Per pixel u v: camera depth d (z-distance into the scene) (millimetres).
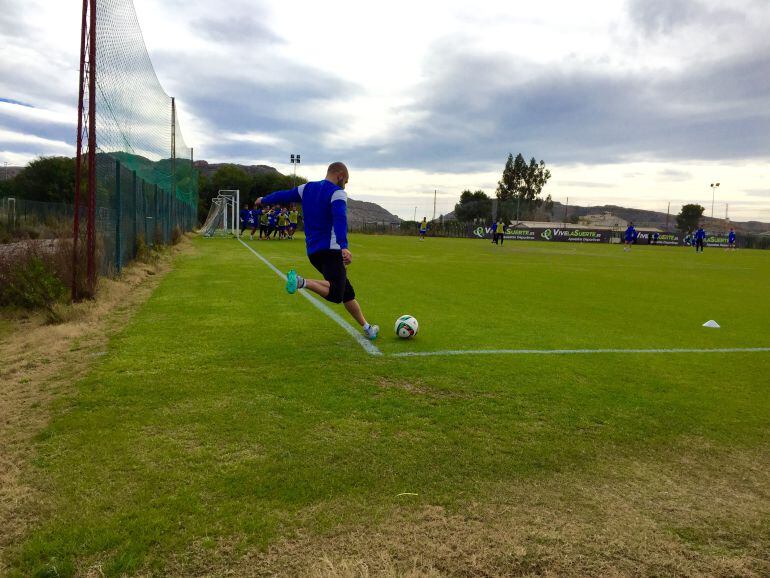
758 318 8266
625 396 4141
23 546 2092
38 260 7848
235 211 34781
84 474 2658
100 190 8484
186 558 2035
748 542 2270
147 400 3711
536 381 4426
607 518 2416
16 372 4398
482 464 2904
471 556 2102
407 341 5730
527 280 13047
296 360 4824
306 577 1942
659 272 17250
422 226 44594
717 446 3271
